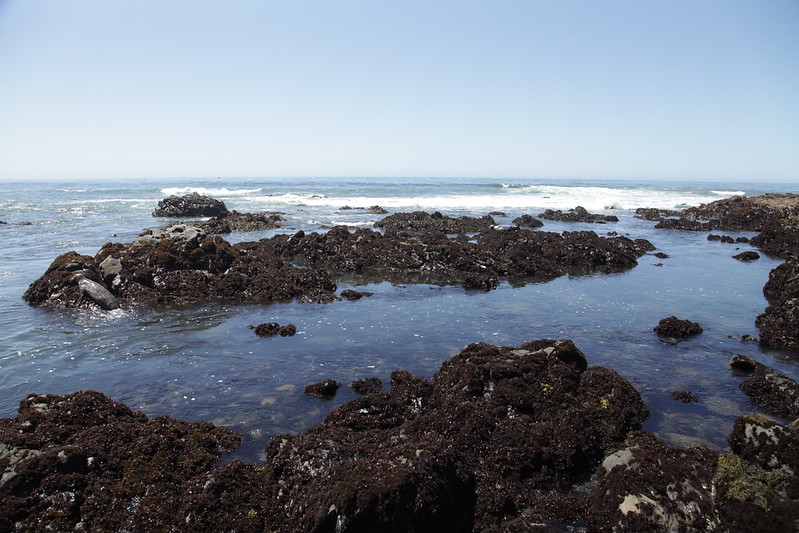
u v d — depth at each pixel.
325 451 7.84
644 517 6.46
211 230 35.44
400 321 15.78
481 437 8.62
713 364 12.52
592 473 8.38
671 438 9.09
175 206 43.72
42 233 32.59
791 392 10.25
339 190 77.69
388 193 73.12
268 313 16.59
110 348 13.06
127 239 30.30
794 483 6.67
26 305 16.84
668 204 61.88
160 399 10.33
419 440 7.94
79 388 10.73
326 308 17.30
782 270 19.52
